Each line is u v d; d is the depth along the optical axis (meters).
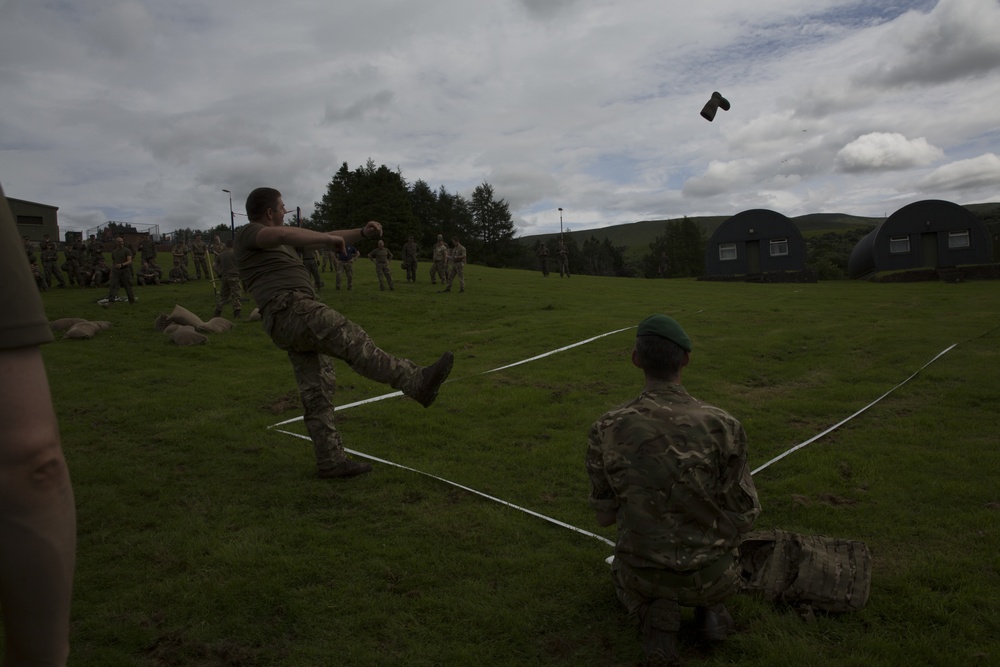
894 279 36.41
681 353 3.16
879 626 3.21
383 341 13.23
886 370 9.47
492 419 7.22
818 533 4.30
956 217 36.81
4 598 1.03
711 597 2.92
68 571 1.08
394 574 3.81
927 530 4.27
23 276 1.04
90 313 16.89
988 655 2.94
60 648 1.08
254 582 3.68
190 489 5.14
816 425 6.93
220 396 8.34
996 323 13.97
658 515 2.89
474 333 14.07
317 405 5.32
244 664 3.03
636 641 3.18
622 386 8.86
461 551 4.11
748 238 39.53
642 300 21.12
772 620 3.27
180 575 3.79
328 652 3.10
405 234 75.12
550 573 3.80
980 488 4.94
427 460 5.84
